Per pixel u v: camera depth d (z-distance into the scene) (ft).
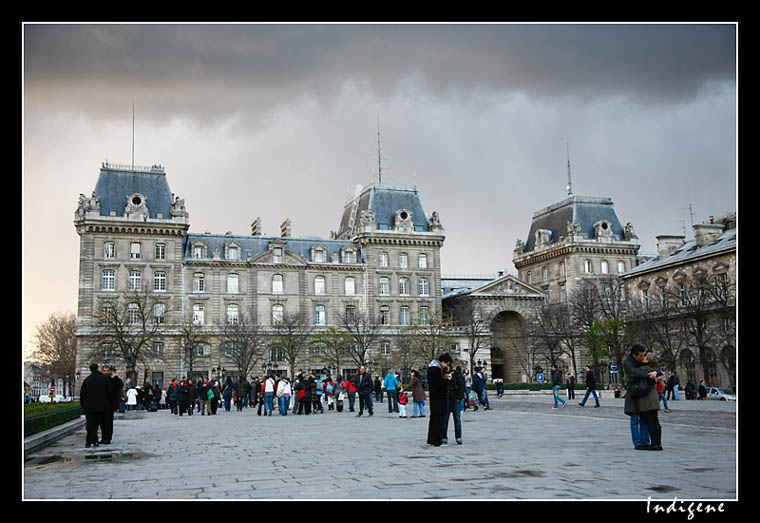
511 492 45.27
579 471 53.47
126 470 62.18
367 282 400.06
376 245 405.80
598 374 344.28
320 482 51.21
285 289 386.32
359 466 59.57
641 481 48.57
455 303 431.02
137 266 358.43
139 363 352.28
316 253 399.65
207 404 191.21
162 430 116.57
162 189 373.81
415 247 413.80
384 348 398.21
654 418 66.23
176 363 357.61
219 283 375.25
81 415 136.36
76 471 62.08
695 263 313.32
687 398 230.07
